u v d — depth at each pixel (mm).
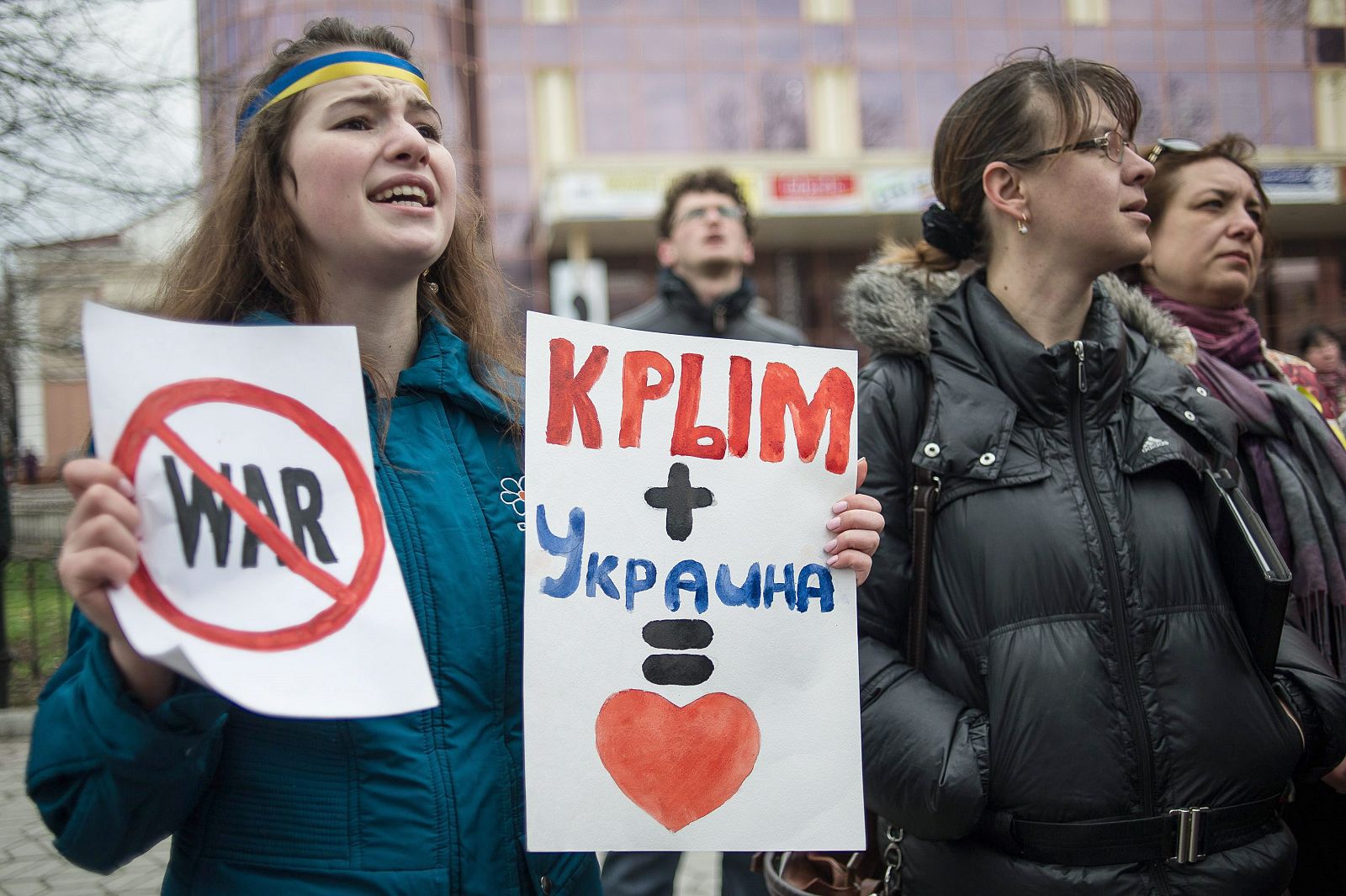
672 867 3154
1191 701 1759
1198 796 1740
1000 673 1778
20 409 8320
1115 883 1713
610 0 24125
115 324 1250
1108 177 1912
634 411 1581
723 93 24219
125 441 1221
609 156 23516
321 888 1331
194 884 1365
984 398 1920
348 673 1237
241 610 1227
